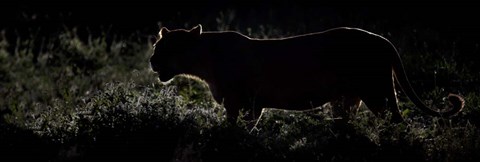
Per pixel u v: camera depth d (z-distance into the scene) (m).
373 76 26.48
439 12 56.09
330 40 26.66
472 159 24.05
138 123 26.45
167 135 26.19
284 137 25.56
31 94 42.62
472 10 55.22
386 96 26.70
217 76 27.77
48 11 66.38
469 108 31.62
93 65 49.41
